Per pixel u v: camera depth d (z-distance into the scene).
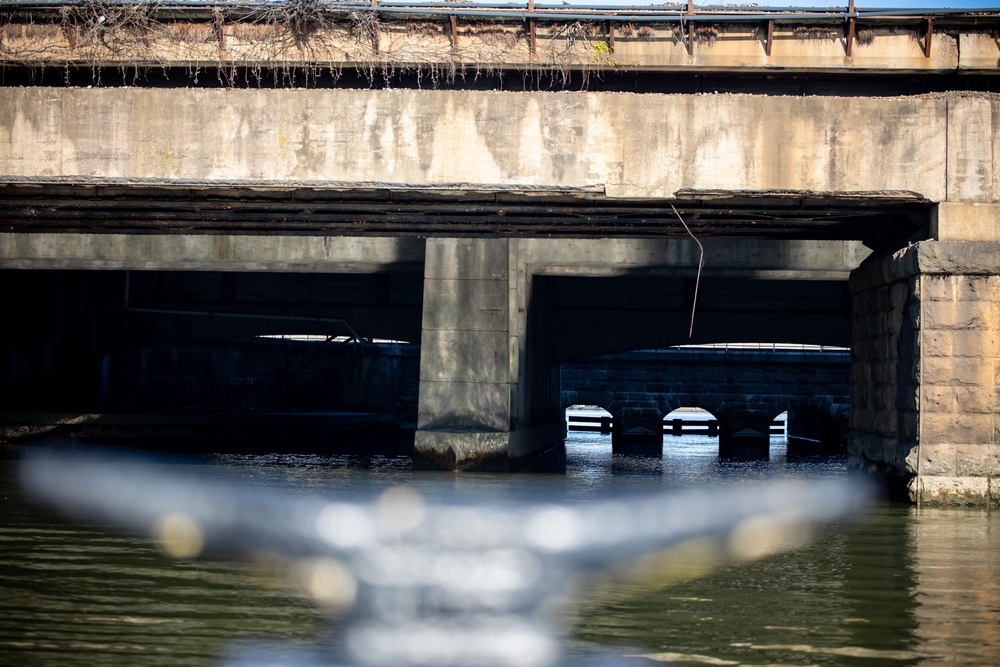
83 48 19.09
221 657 9.25
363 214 21.08
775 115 18.77
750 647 9.74
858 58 19.42
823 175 18.75
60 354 38.91
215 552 14.29
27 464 27.66
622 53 19.48
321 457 33.22
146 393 48.19
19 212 21.25
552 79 19.73
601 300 37.25
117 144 18.69
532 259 30.09
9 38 19.06
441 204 19.94
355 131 18.77
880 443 20.89
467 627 10.34
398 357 56.84
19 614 10.67
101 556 13.90
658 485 24.92
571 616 10.86
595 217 20.89
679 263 29.84
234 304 38.25
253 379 55.41
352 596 11.58
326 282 37.78
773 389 46.91
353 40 19.22
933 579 12.84
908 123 18.80
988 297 18.72
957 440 18.81
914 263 18.86
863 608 11.31
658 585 12.46
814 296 36.66
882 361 20.94
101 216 21.55
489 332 28.09
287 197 19.67
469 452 27.61
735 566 13.69
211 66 19.34
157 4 18.95
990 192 18.83
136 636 9.91
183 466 28.41
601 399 47.88
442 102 18.75
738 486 24.81
